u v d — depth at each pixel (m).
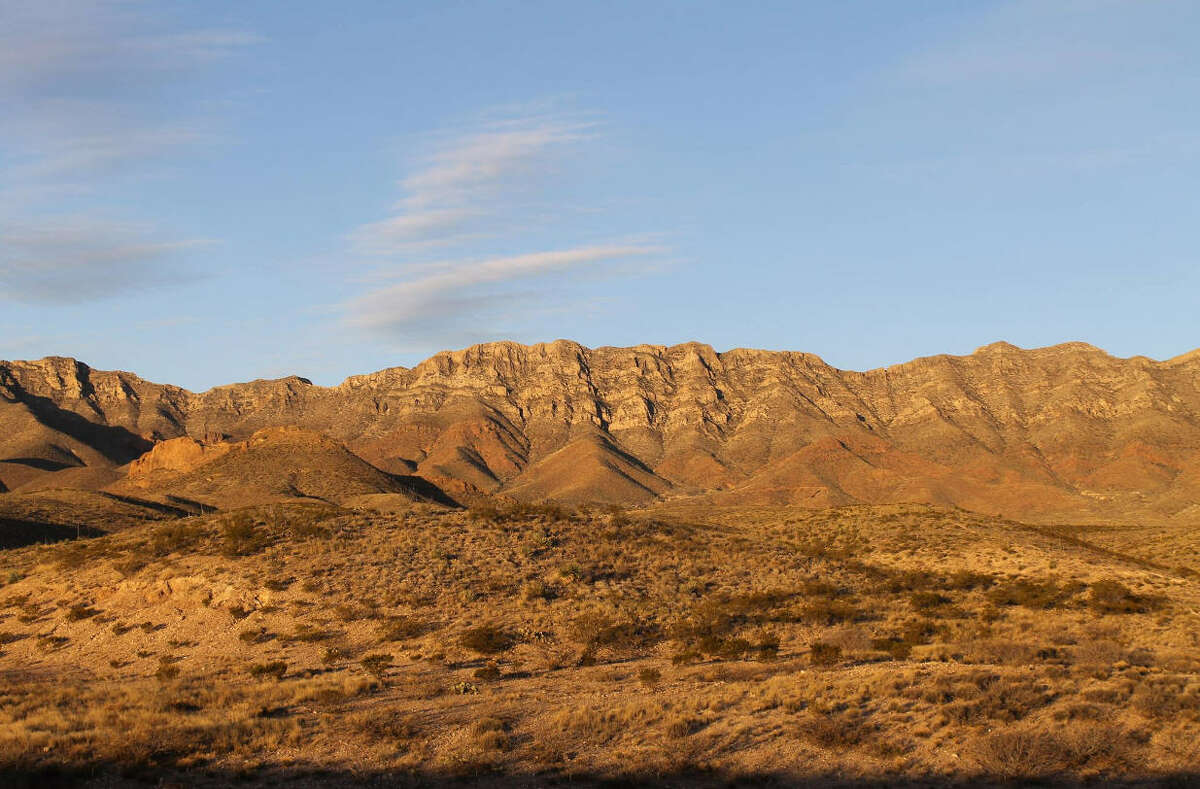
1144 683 27.56
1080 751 21.95
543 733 25.25
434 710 28.36
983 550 66.75
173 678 37.03
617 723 25.92
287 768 22.61
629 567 54.34
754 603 47.66
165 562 51.62
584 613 44.06
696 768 22.28
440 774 22.27
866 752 23.02
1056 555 63.31
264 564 49.69
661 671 35.25
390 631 41.44
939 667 31.61
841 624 44.81
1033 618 45.41
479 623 42.62
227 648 41.69
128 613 46.72
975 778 21.25
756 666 34.75
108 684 36.28
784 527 89.94
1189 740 22.83
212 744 24.12
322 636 41.72
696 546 62.62
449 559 52.31
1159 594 50.97
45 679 39.00
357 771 22.42
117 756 22.75
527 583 48.81
